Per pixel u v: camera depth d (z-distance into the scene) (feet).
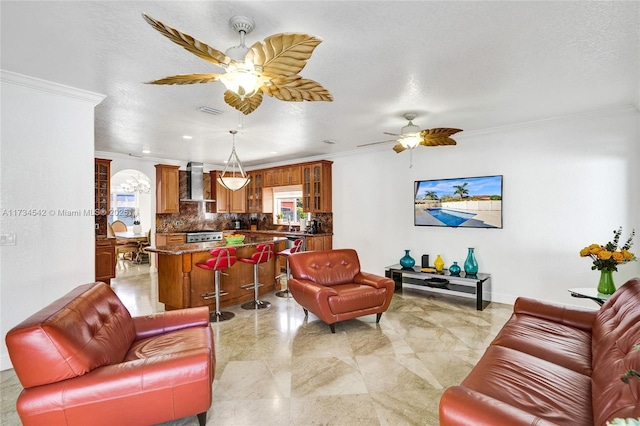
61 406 5.15
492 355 6.41
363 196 20.01
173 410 5.82
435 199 16.87
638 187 11.73
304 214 23.66
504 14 6.27
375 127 14.58
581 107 11.80
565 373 5.71
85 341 5.75
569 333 7.59
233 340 10.79
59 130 9.89
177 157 22.80
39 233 9.53
